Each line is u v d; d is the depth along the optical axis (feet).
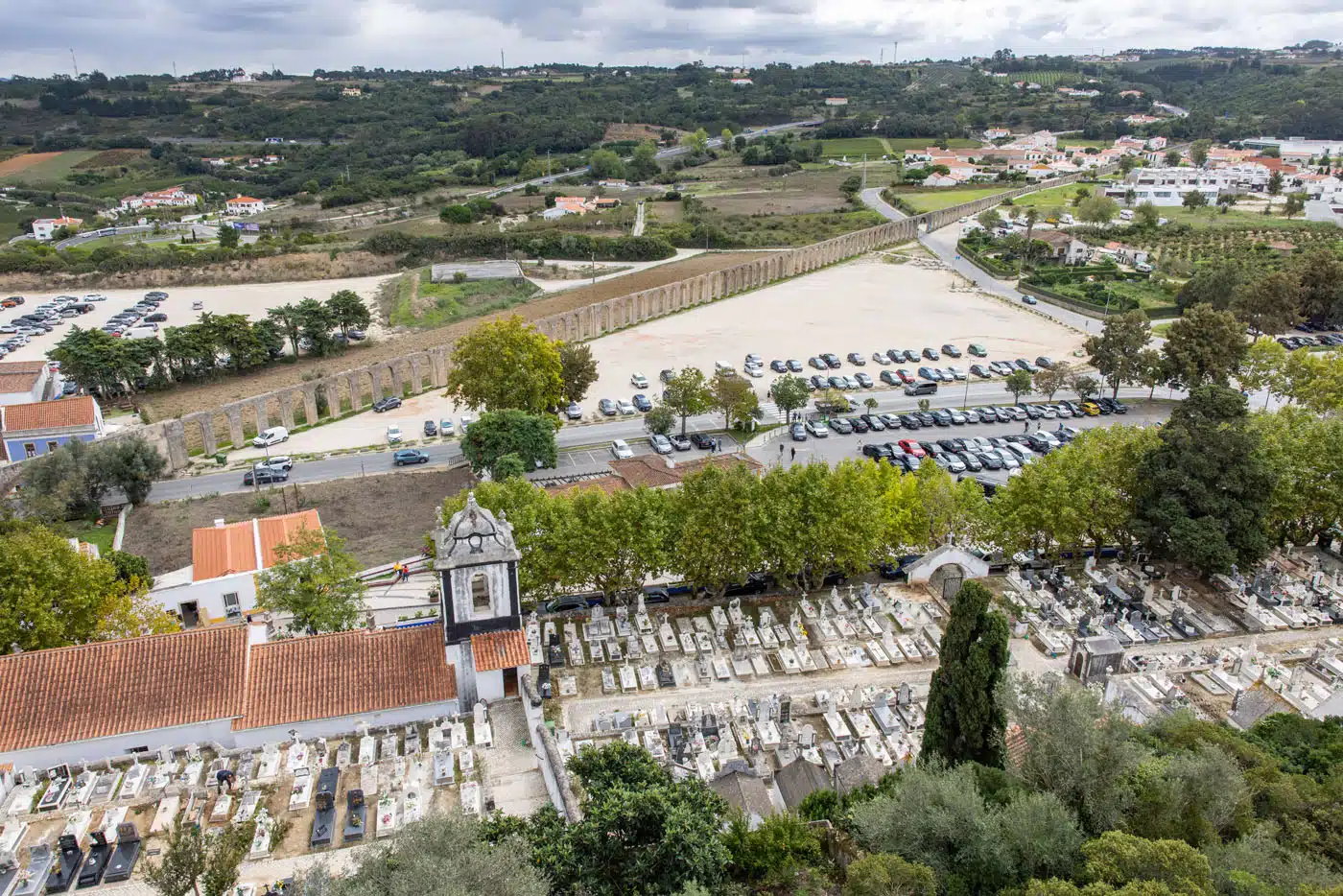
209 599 281.54
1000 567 313.12
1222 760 160.15
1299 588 296.30
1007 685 173.37
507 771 186.19
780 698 230.89
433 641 207.62
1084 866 139.44
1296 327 622.54
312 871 141.18
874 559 293.43
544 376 429.38
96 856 161.48
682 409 449.48
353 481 403.54
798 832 162.40
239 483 402.31
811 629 272.92
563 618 277.44
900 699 237.25
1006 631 187.01
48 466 357.00
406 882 125.08
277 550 252.21
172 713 188.65
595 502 279.49
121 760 185.47
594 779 165.68
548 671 245.24
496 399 422.41
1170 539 292.61
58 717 184.85
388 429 468.75
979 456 420.36
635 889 139.64
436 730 194.90
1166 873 133.08
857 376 537.65
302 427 473.26
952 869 148.46
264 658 200.34
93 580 242.99
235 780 181.57
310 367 582.35
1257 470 291.17
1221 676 245.04
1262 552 291.38
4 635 225.97
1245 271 643.04
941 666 194.70
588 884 140.15
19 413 408.05
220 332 558.97
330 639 205.05
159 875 143.84
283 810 174.60
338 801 176.86
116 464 366.02
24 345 621.31
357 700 196.75
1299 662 257.96
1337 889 126.82
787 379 469.98
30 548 237.45
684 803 150.61
